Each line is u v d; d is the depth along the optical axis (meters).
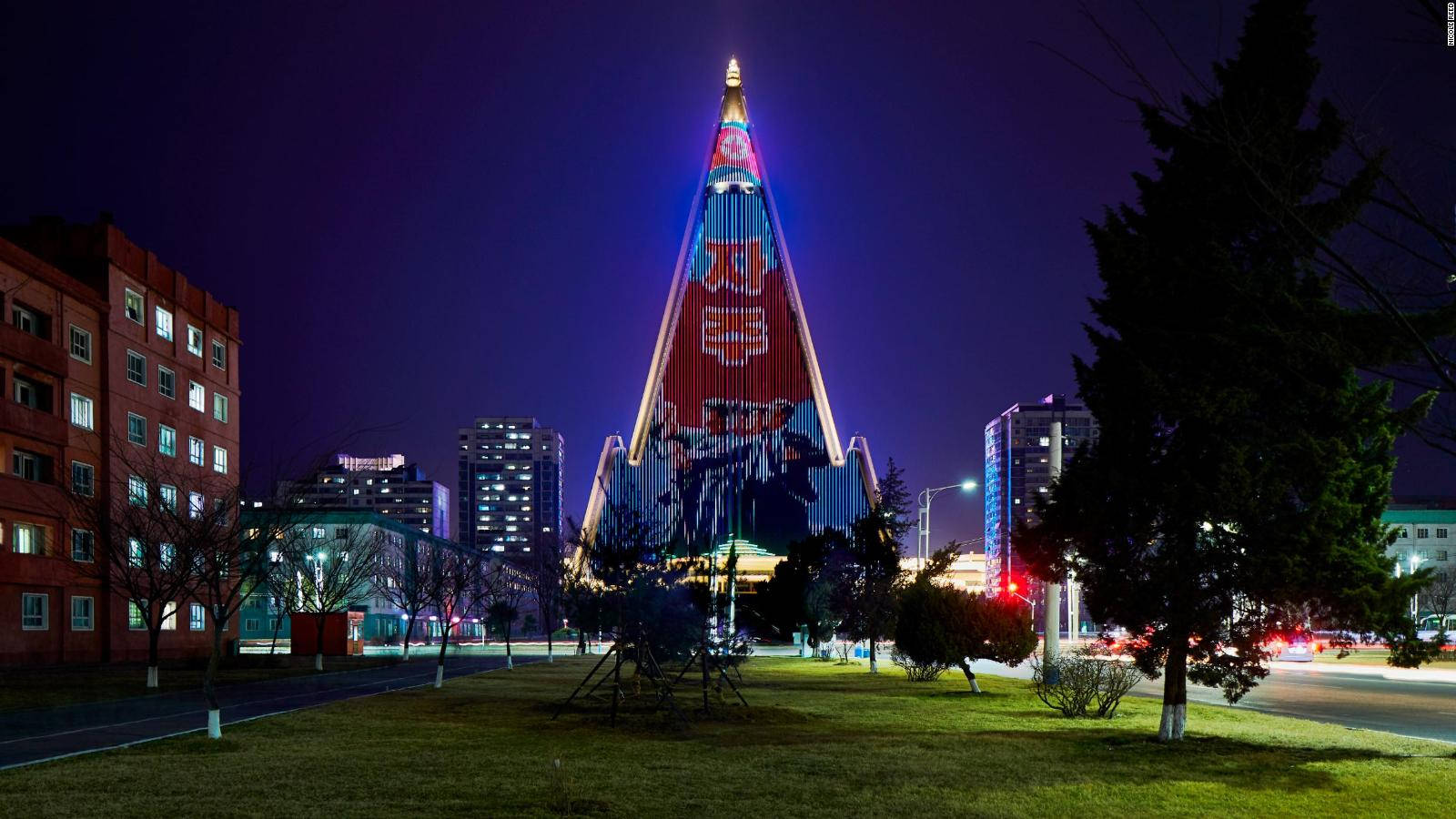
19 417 47.50
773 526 185.25
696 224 194.50
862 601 50.19
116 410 56.03
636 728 20.61
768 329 192.00
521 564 113.88
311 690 31.83
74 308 53.16
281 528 36.97
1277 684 38.66
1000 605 32.03
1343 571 16.20
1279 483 16.34
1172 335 16.97
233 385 70.88
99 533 42.16
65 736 18.83
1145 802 12.88
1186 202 16.81
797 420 189.25
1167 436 18.02
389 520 97.94
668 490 176.62
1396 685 38.72
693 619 26.94
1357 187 8.47
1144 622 17.61
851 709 25.34
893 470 52.47
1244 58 16.67
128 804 12.13
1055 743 18.22
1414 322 10.89
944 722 22.36
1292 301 12.63
